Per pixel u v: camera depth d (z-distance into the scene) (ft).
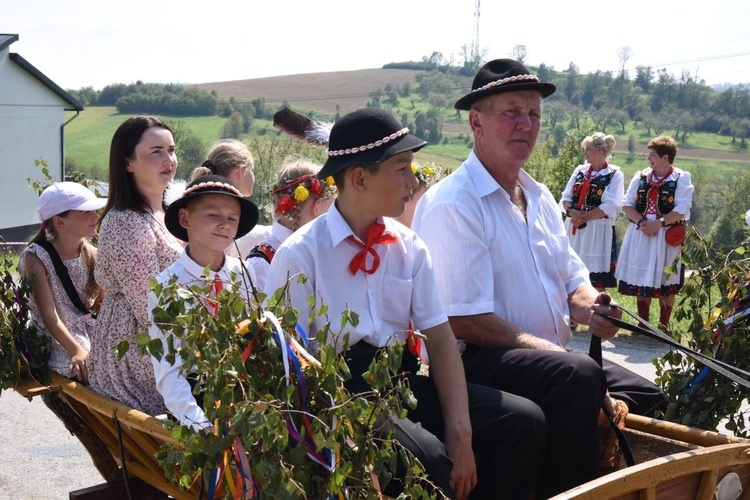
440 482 8.84
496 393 9.97
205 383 7.41
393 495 8.93
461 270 11.62
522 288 11.93
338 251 10.12
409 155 9.92
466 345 11.61
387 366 7.73
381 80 297.53
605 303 11.51
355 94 282.36
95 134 238.07
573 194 32.78
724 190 169.78
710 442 10.12
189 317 7.52
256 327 7.74
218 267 11.75
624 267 31.24
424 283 10.50
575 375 10.09
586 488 8.04
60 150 117.29
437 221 11.95
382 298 10.28
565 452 10.08
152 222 12.85
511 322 11.91
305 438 7.72
